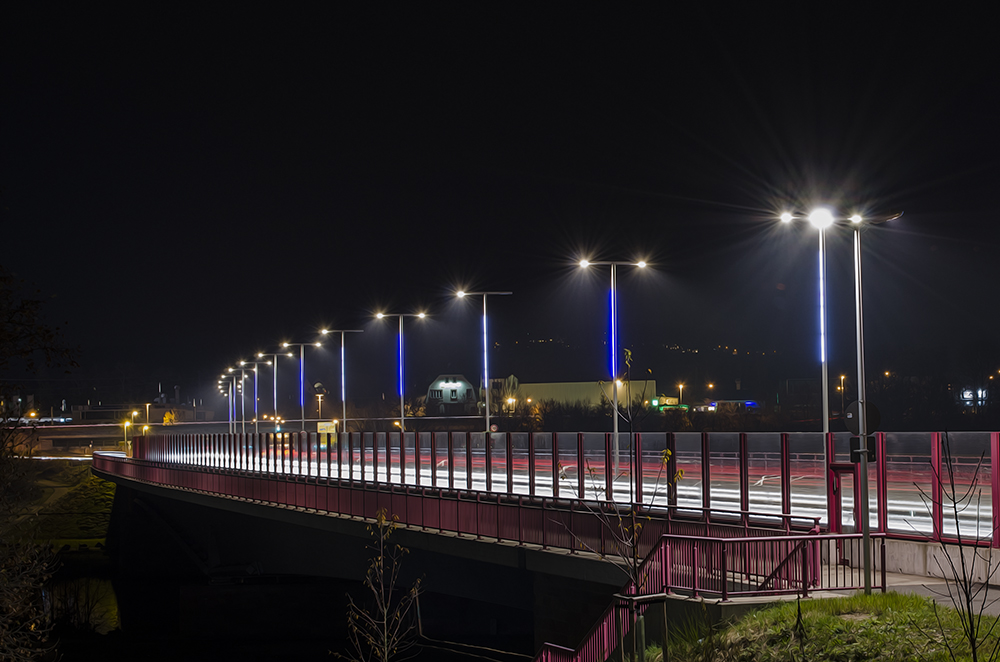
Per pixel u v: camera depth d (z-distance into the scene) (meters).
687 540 18.19
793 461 28.12
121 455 142.00
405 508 32.66
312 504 39.97
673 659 16.00
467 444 33.53
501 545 27.11
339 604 51.56
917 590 17.77
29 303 19.36
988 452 21.98
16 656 20.05
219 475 53.75
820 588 17.69
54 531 96.50
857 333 18.34
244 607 51.38
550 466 35.66
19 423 20.02
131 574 78.81
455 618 46.66
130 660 47.81
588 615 25.69
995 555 18.20
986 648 12.92
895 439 24.36
